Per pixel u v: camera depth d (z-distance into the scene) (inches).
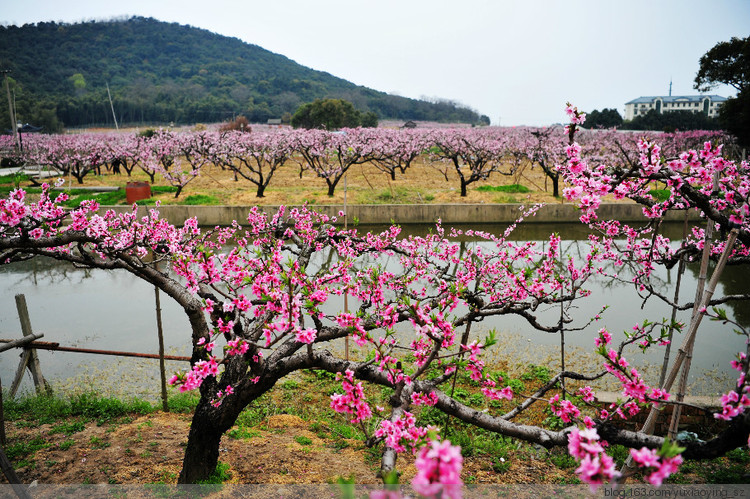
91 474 186.7
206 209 785.6
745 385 116.3
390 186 1059.9
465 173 1305.4
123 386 296.7
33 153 1348.4
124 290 500.1
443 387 291.0
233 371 174.4
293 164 1558.8
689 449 127.9
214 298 180.9
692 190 136.3
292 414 260.1
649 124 2300.7
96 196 896.3
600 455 81.1
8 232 177.8
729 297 151.2
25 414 245.6
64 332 387.2
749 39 1016.2
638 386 130.3
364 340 132.6
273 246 222.2
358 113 2827.3
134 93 4104.3
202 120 3816.4
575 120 128.3
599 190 129.0
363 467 197.3
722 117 1103.0
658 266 576.4
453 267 377.7
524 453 226.1
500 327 405.4
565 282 221.5
